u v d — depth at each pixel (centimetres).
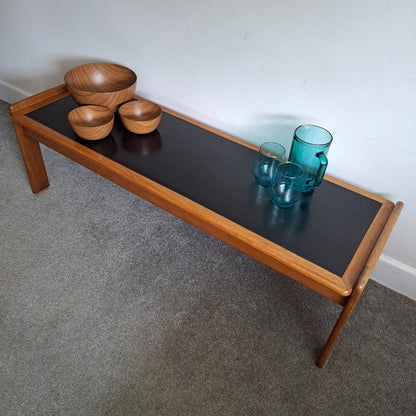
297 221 128
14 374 128
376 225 130
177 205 131
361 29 121
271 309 151
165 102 180
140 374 131
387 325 149
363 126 136
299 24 129
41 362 131
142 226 176
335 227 128
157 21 158
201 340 140
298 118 148
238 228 124
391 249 155
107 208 182
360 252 120
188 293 154
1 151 205
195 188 138
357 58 126
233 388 129
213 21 145
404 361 140
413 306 156
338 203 137
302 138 149
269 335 143
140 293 152
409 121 127
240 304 151
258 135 161
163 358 135
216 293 154
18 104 163
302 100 143
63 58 200
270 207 133
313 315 150
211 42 150
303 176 136
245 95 155
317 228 126
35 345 135
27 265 158
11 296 148
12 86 233
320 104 140
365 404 128
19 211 178
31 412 121
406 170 136
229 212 129
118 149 152
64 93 178
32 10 191
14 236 168
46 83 217
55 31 192
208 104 167
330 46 128
